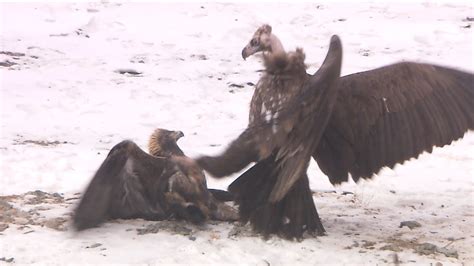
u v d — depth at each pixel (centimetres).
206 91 2450
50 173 1506
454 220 1225
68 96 2341
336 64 927
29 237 1059
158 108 2259
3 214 1173
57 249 1012
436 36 3095
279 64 1002
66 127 2027
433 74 1047
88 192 1091
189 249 1015
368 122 1054
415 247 1068
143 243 1041
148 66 2731
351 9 3550
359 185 1468
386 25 3262
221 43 3073
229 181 1425
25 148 1744
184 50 2945
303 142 960
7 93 2331
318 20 3347
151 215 1148
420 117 1048
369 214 1257
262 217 1038
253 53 1057
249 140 920
